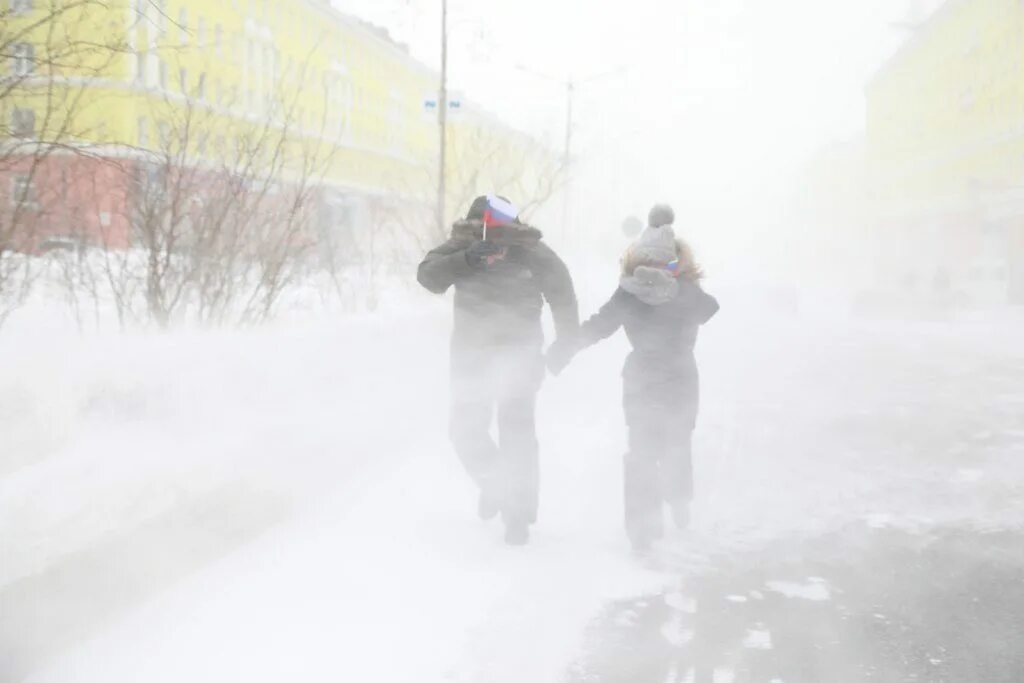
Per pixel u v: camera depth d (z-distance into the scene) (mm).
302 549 4582
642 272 4867
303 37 48906
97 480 3547
